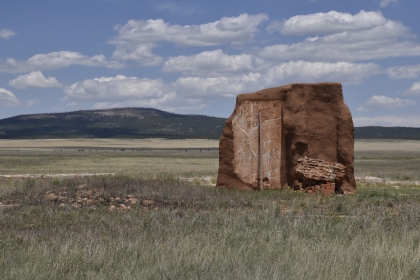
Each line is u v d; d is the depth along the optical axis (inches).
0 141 7691.9
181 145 6909.5
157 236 551.2
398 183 1248.8
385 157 3336.6
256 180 1053.2
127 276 410.0
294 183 1035.9
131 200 820.6
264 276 412.8
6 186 950.4
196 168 1990.7
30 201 810.2
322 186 1011.9
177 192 877.2
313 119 1049.5
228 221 629.6
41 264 441.4
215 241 524.1
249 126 1065.5
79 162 2539.4
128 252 474.9
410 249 492.4
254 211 736.3
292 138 1043.9
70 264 442.6
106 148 5861.2
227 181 1059.9
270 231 569.0
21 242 524.1
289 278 407.2
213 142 7859.3
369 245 504.4
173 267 431.8
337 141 1040.2
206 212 745.6
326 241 527.5
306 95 1052.5
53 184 933.8
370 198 914.7
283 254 474.3
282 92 1063.0
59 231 589.3
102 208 763.4
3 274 419.8
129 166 2188.7
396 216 685.3
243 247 495.8
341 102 1044.5
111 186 901.2
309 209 772.0
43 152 4298.7
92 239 530.6
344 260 449.7
